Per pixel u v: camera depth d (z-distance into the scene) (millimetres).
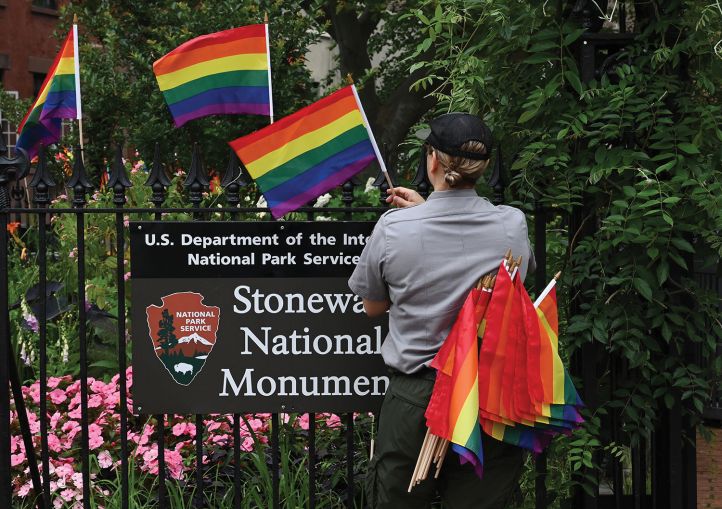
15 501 3994
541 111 3246
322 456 4121
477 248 2676
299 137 3217
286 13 8758
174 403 3309
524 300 2648
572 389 2678
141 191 6246
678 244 3053
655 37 3209
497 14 3148
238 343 3301
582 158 3213
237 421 3387
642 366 3205
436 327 2670
